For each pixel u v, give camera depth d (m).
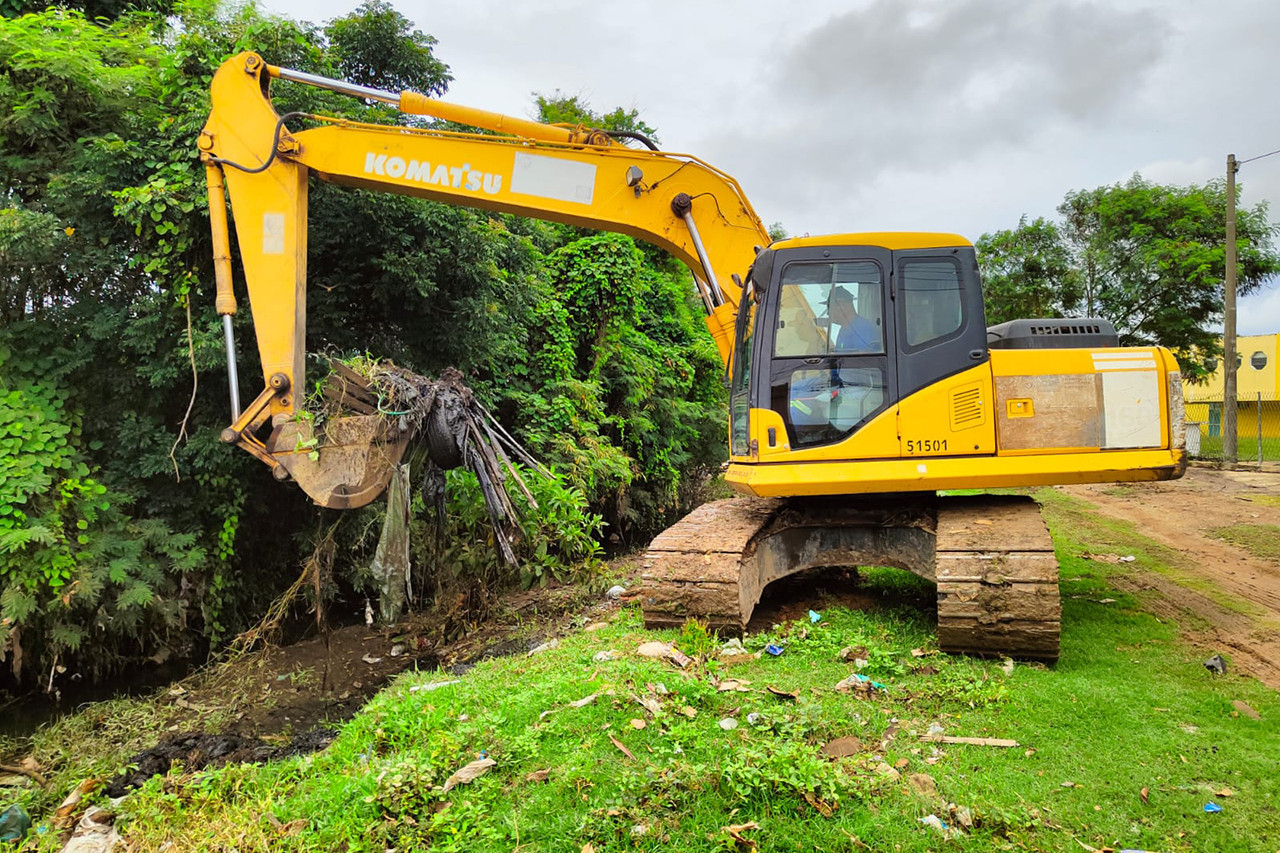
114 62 8.63
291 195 6.57
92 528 7.55
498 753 3.90
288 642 8.33
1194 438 19.92
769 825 3.13
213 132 6.54
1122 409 5.42
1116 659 5.18
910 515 6.09
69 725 6.25
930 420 5.52
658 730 3.96
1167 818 3.22
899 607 6.34
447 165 6.78
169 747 5.69
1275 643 5.56
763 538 6.27
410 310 9.43
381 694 5.63
